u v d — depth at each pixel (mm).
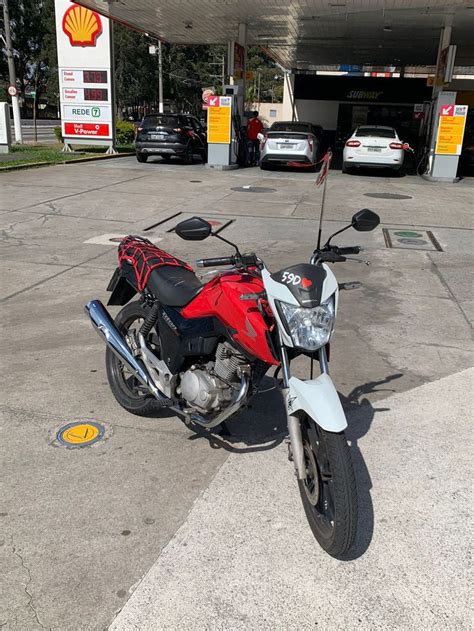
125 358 4023
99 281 6953
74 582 2674
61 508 3166
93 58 20938
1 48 58312
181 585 2682
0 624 2441
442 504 3312
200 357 3576
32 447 3725
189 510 3186
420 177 18672
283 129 19328
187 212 11133
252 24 21875
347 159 18234
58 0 20594
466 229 10438
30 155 20234
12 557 2809
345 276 7504
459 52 28828
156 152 19391
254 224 10234
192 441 3873
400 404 4406
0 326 5598
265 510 3213
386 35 23922
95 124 21734
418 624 2520
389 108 34781
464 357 5246
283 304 2875
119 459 3635
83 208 11219
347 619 2533
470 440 3965
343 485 2701
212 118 18594
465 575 2801
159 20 21297
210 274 3449
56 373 4727
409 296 6820
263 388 4609
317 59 34312
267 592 2662
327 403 2783
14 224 9781
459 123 16781
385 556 2908
